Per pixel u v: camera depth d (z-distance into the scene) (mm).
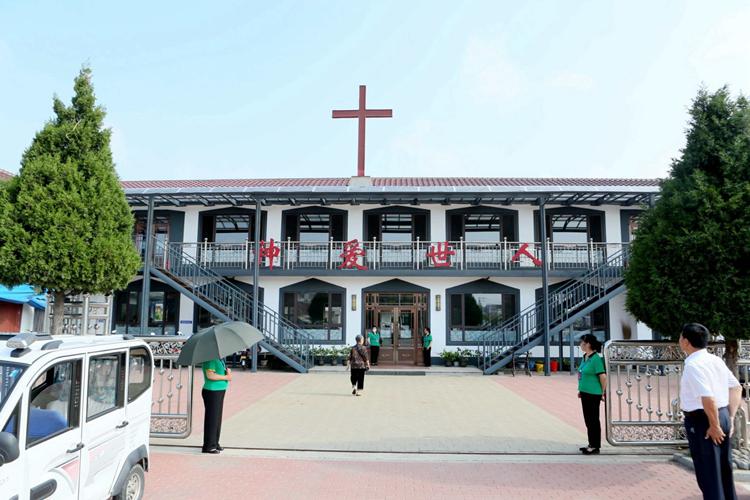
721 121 6934
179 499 5648
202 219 21031
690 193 6707
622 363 7699
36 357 3928
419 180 22234
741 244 6375
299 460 7176
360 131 21609
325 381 15703
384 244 20219
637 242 7574
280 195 18406
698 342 5152
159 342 8328
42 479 3787
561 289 18891
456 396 12953
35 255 7086
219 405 7555
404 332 20078
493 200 19484
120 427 4922
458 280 20203
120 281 7957
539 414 10594
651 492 5973
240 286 20500
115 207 7961
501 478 6457
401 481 6316
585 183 20656
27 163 7480
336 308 20281
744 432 6754
